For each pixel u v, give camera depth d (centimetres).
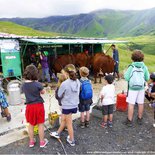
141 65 603
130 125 621
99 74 1191
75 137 561
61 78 518
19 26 6981
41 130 506
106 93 595
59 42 1048
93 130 600
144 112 731
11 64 1005
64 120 530
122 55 4344
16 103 813
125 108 738
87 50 1462
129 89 612
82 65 1215
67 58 1179
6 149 508
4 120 666
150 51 11294
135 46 12344
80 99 584
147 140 548
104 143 534
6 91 945
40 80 1162
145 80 627
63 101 501
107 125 629
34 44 1169
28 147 516
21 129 608
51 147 515
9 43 990
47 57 1227
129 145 525
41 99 499
